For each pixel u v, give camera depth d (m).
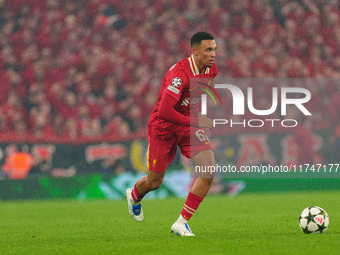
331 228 24.31
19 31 91.81
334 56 93.94
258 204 46.91
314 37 94.38
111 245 18.30
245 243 17.50
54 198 61.03
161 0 94.38
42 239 22.89
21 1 95.31
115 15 93.50
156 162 21.84
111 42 89.44
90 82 83.75
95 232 26.33
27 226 31.89
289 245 16.73
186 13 93.56
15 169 62.19
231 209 42.09
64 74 85.19
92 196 61.59
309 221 21.44
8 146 62.12
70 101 81.12
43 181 60.84
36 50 88.94
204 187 20.95
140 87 82.88
